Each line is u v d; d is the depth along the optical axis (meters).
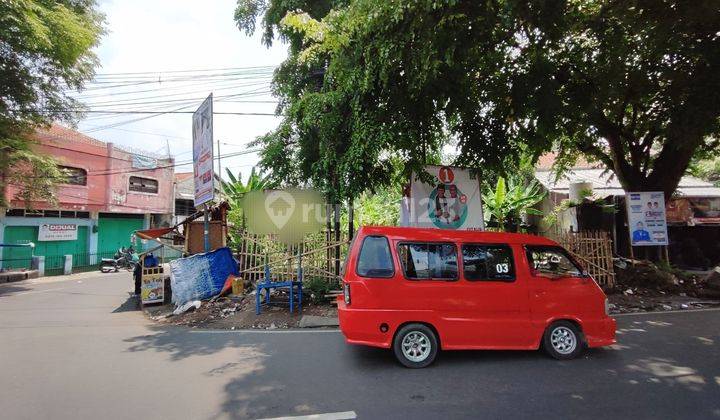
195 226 13.65
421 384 4.91
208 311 9.49
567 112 9.24
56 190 18.83
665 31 7.74
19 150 15.88
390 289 5.56
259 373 5.37
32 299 12.95
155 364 5.83
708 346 6.41
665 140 11.92
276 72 11.62
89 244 25.08
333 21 7.32
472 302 5.68
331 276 10.59
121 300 12.65
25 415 4.17
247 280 11.38
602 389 4.72
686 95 9.34
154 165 29.33
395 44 6.61
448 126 10.00
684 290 10.93
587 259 11.07
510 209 16.16
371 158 8.38
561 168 14.92
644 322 8.06
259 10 11.57
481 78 9.12
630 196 11.62
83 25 15.89
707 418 3.99
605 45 8.66
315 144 9.77
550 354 5.80
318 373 5.33
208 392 4.75
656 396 4.52
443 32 6.34
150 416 4.13
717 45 7.97
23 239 22.02
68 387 4.95
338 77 7.82
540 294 5.84
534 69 8.45
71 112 16.42
